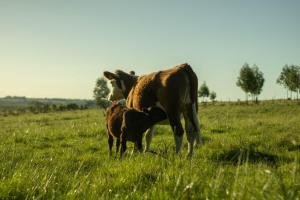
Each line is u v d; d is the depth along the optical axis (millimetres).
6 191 5559
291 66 87250
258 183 4855
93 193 5531
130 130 10414
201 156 10375
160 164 7520
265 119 26844
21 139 16344
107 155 11617
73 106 84875
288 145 12195
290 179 5590
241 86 83812
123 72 13883
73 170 8680
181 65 11203
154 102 11219
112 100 13961
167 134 17297
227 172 6145
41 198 5453
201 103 81375
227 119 26781
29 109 82375
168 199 4844
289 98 87062
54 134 17953
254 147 11242
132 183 6379
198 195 4918
